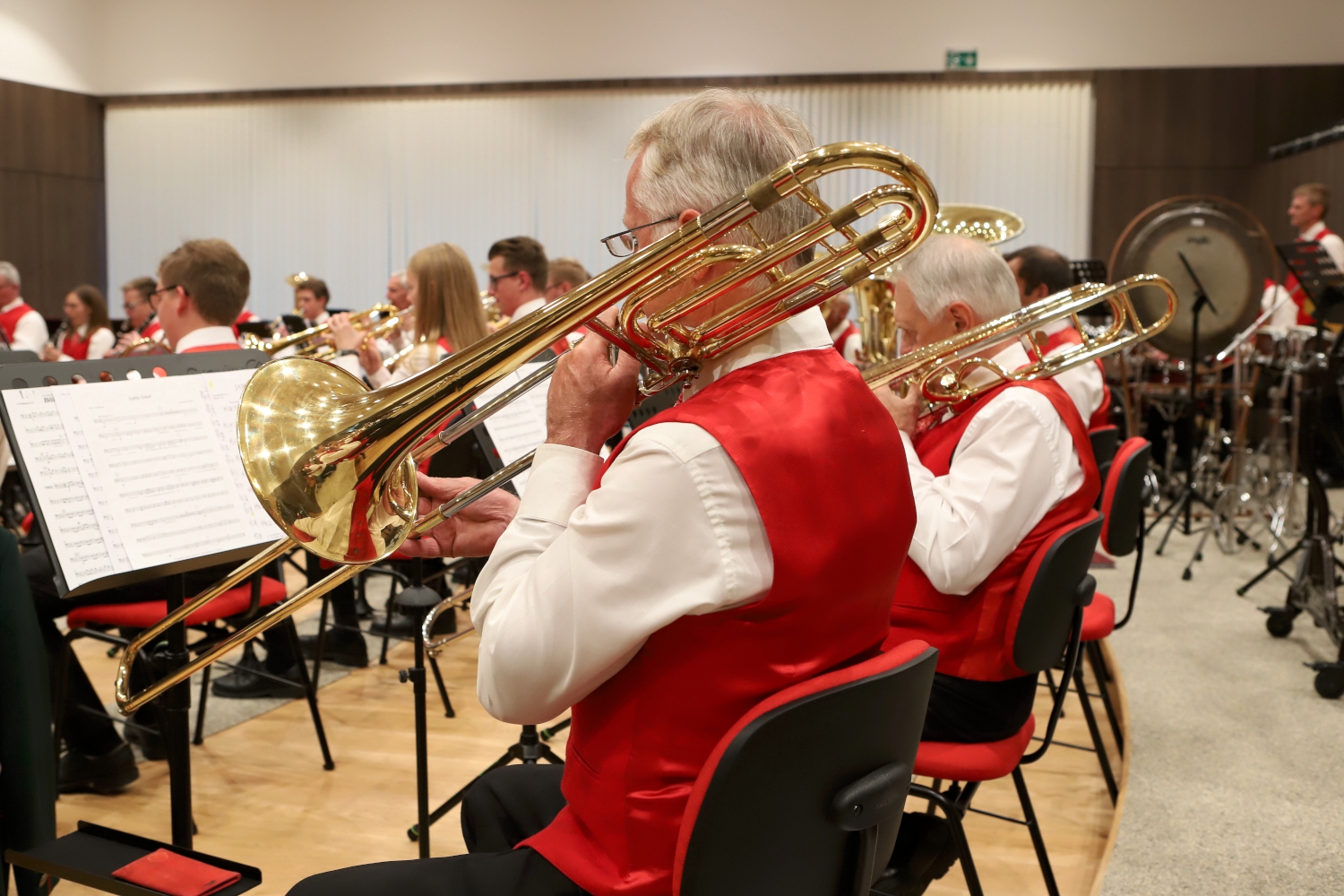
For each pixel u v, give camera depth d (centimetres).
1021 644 157
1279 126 827
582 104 908
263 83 959
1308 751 258
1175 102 838
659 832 94
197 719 278
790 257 100
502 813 129
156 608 240
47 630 241
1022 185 857
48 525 148
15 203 942
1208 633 356
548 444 103
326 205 955
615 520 88
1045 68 847
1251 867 201
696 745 93
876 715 93
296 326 500
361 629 344
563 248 920
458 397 97
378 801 240
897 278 186
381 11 933
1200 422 671
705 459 88
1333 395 332
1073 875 205
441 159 933
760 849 90
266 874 206
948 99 859
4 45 930
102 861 134
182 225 984
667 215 100
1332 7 817
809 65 874
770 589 90
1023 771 258
